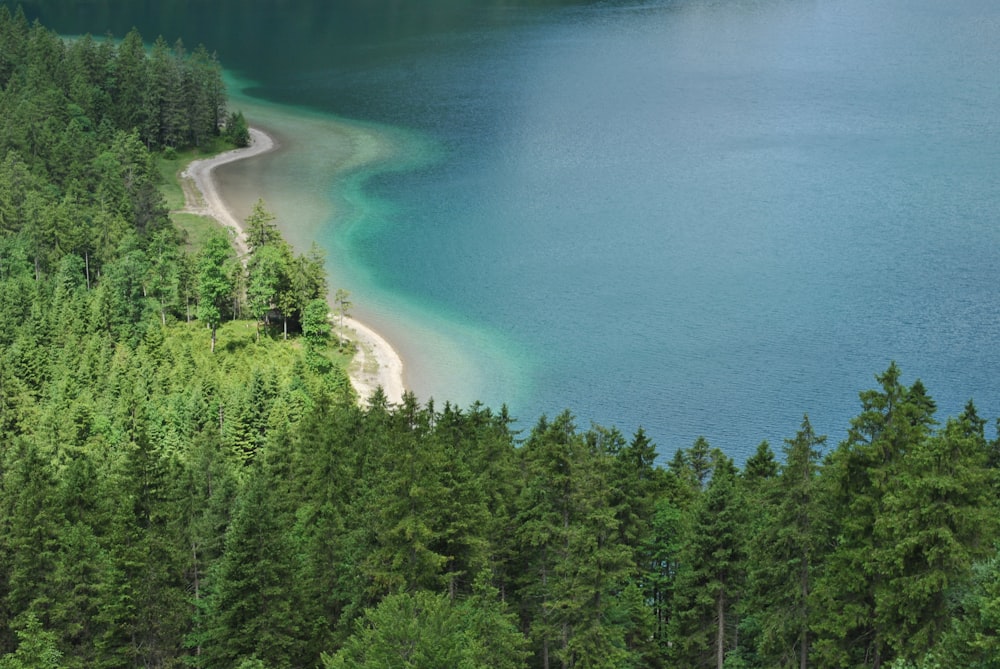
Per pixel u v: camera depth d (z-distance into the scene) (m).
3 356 150.12
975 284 198.38
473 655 58.22
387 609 58.69
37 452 105.94
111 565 78.00
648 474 97.38
